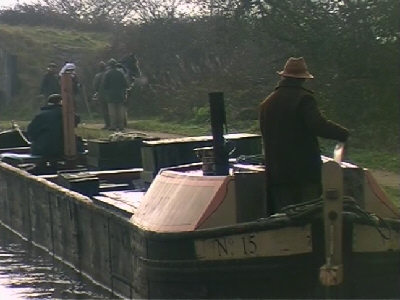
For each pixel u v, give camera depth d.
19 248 36.47
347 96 56.16
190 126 72.69
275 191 22.22
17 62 114.81
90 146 40.72
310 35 59.19
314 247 20.83
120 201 28.70
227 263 21.22
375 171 43.66
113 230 26.19
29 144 48.75
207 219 21.80
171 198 23.06
